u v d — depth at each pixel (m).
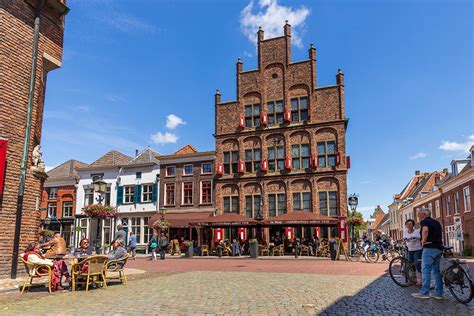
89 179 38.31
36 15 12.66
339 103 30.83
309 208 30.28
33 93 12.20
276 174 31.53
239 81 34.16
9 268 11.31
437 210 42.09
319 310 6.98
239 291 9.34
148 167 36.31
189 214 33.38
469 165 34.06
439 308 7.20
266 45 33.91
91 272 9.74
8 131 11.60
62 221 37.88
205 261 21.64
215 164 33.59
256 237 30.75
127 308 7.20
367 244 22.05
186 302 7.81
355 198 25.66
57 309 7.15
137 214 35.72
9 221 11.42
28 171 12.34
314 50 32.34
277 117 32.66
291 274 13.60
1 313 6.83
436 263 8.27
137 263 20.09
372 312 6.83
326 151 30.56
